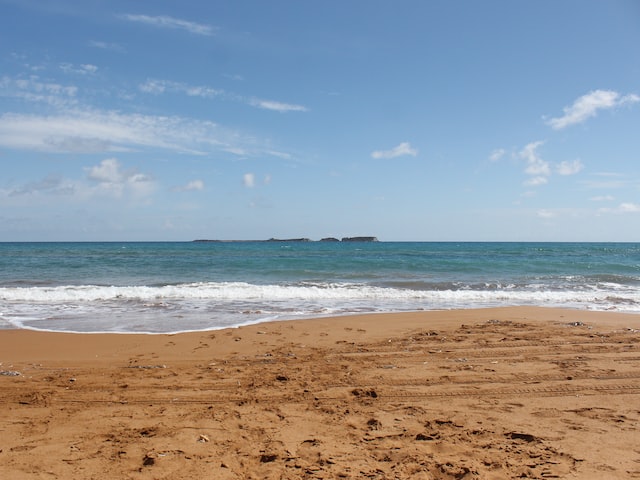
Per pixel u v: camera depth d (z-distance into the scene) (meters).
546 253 53.94
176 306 13.38
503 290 17.83
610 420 4.73
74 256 38.75
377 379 6.23
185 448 4.06
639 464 3.74
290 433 4.42
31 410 5.03
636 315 11.96
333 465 3.74
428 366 6.89
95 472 3.60
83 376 6.38
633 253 56.75
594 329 9.86
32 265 27.94
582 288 18.66
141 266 27.11
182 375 6.44
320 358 7.43
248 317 11.59
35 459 3.82
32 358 7.46
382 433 4.42
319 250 58.66
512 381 6.11
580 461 3.79
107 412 4.98
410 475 3.58
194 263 29.41
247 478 3.52
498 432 4.43
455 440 4.24
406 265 28.34
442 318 11.31
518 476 3.55
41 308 12.91
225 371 6.65
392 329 9.92
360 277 22.11
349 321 10.88
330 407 5.16
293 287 17.16
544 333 9.41
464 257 40.97
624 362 7.07
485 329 9.88
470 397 5.49
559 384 5.96
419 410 5.05
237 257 37.28
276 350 8.01
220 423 4.67
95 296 15.01
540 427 4.55
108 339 8.91
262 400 5.39
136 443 4.16
